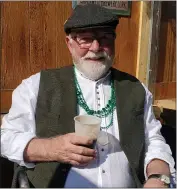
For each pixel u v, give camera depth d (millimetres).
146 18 3824
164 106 3896
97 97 2031
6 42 2865
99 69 1979
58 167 1850
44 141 1794
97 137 1746
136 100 2076
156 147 2035
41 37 3074
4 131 1921
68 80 2014
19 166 1893
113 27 1960
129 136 1979
